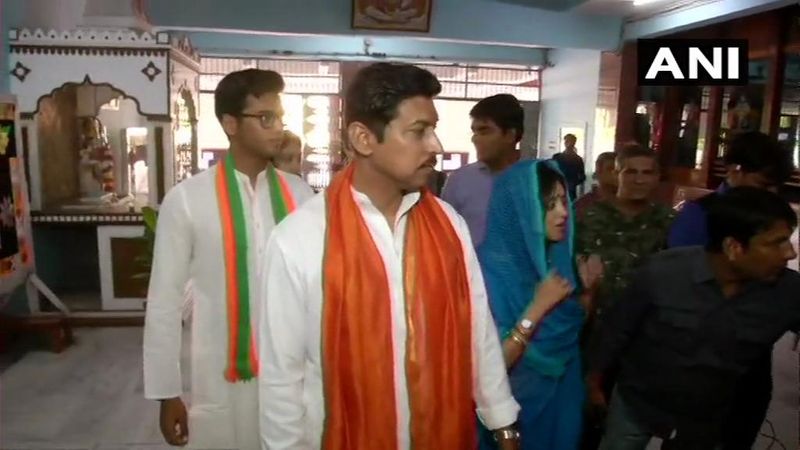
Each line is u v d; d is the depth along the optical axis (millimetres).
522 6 7914
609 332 1722
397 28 7758
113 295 4371
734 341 1556
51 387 3354
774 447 2742
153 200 4270
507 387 1287
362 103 1062
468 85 11148
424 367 1100
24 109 4117
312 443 1146
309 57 10086
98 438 2799
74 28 4648
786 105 6047
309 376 1136
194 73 4984
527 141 11219
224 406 1622
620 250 2113
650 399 1716
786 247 1424
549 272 1619
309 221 1115
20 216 3867
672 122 7539
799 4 5656
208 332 1609
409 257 1127
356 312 1075
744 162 1980
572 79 9766
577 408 1756
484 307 1236
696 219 1923
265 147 1594
